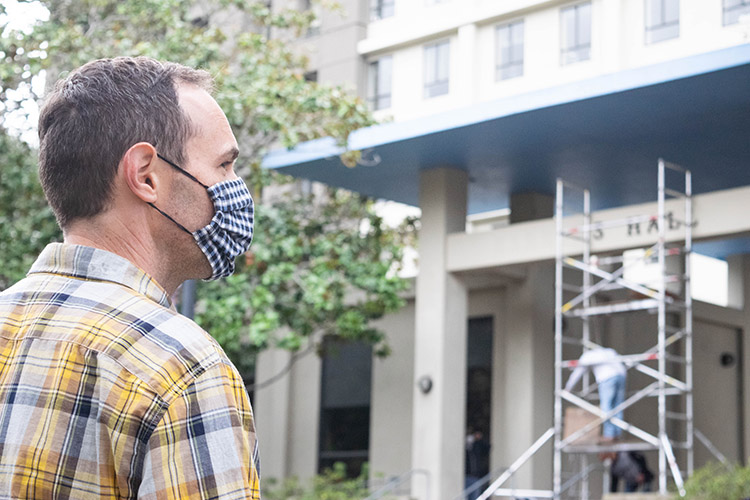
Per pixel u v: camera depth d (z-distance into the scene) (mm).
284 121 13078
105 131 1534
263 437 18547
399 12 17281
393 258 15922
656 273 16547
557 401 12672
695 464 16750
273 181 15273
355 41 17703
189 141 1594
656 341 16641
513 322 15062
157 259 1614
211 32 13625
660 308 11836
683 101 11344
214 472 1349
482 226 18109
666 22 13172
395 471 16953
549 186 15133
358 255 15734
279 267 13750
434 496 13727
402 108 17016
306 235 15164
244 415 1445
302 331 14609
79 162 1537
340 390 18125
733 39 12398
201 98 1630
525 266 14000
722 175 14188
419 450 13984
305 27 14578
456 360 14102
